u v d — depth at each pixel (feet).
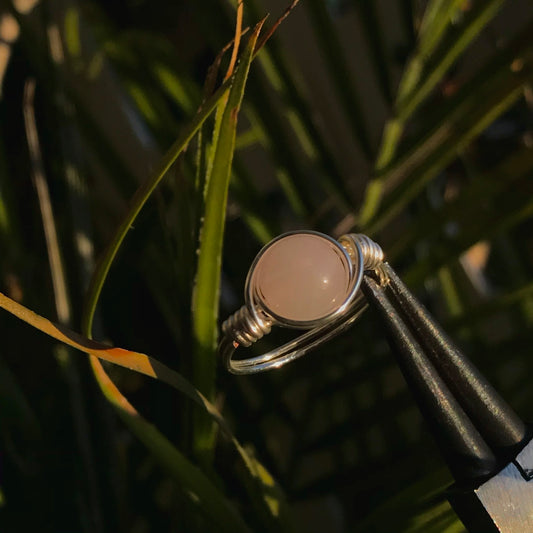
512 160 0.80
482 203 0.82
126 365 0.49
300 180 0.88
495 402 0.42
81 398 0.70
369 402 1.01
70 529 0.72
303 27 1.08
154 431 0.54
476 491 0.41
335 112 1.10
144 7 1.33
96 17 0.97
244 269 0.99
